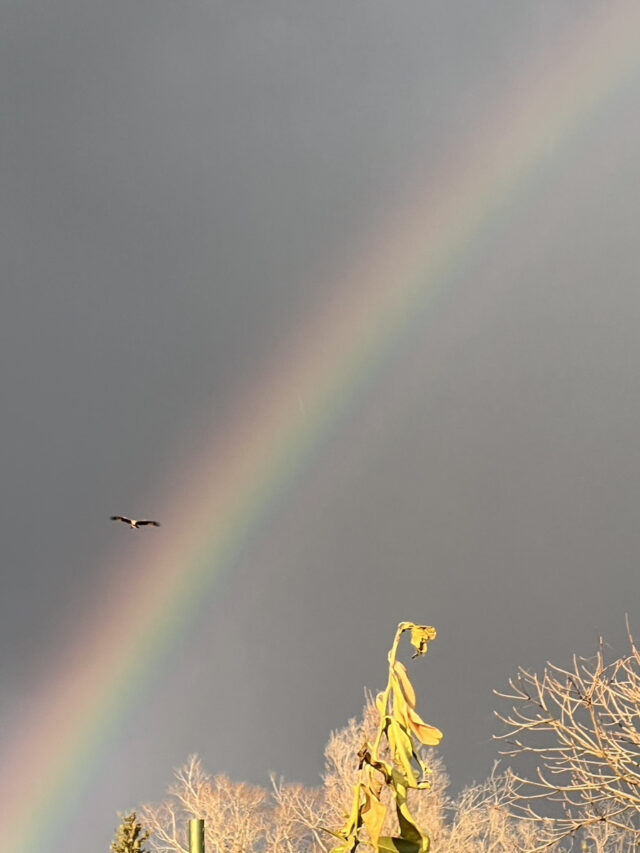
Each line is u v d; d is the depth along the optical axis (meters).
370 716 26.14
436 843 23.44
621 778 9.76
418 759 3.30
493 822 22.78
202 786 27.47
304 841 26.52
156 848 26.02
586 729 10.13
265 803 27.41
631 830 10.12
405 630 3.45
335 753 26.19
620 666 10.30
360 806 3.33
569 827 10.34
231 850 26.38
